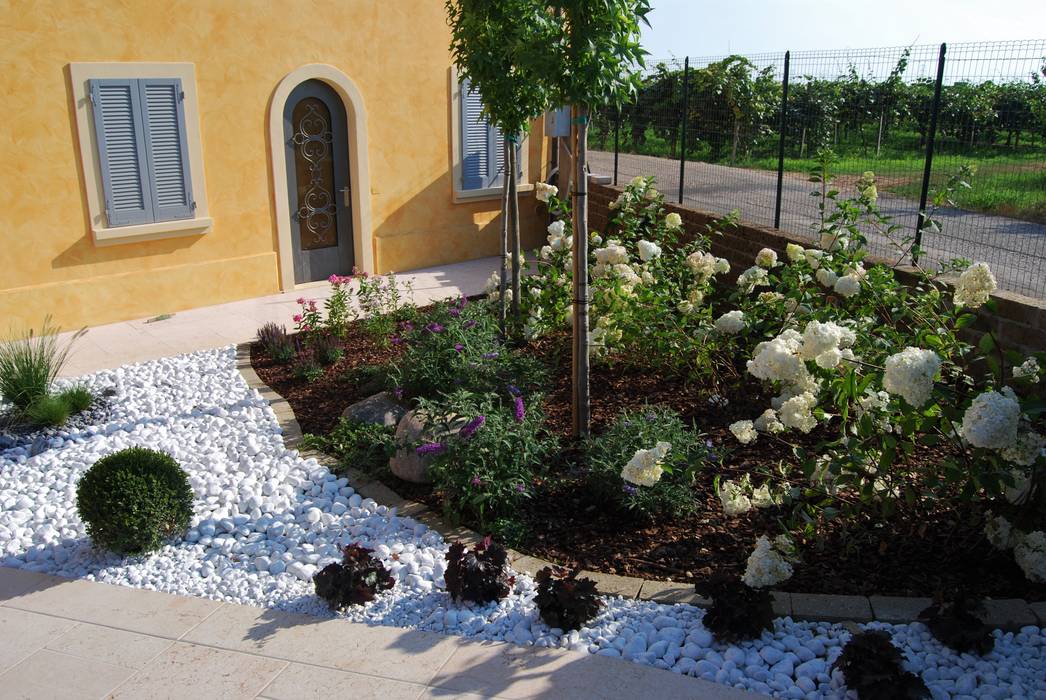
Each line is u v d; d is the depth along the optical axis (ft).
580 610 11.23
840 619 11.14
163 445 17.78
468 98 32.42
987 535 11.85
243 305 28.07
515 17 18.61
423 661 10.84
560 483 15.31
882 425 12.30
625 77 15.14
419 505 15.08
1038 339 16.87
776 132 24.85
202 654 11.14
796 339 13.10
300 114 28.86
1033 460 11.07
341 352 22.88
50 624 11.93
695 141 28.55
